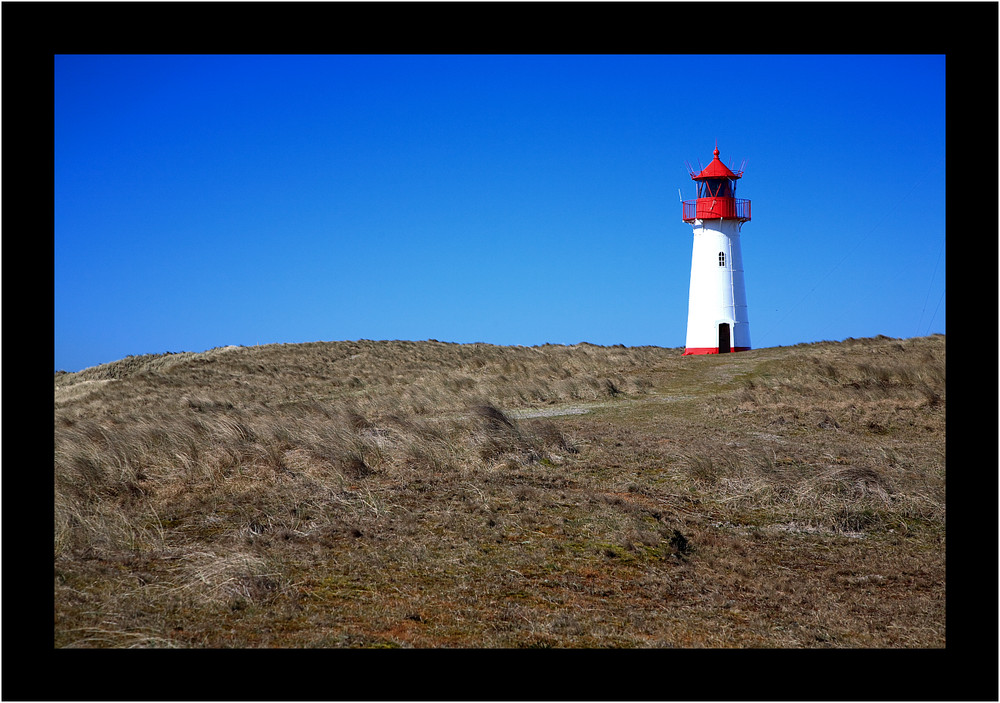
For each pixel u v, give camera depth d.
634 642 7.19
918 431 17.50
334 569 8.50
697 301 41.69
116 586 7.55
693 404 22.42
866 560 10.08
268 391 34.28
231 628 6.89
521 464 13.71
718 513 11.81
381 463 13.19
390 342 50.19
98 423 17.28
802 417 19.22
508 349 45.66
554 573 8.87
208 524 9.78
